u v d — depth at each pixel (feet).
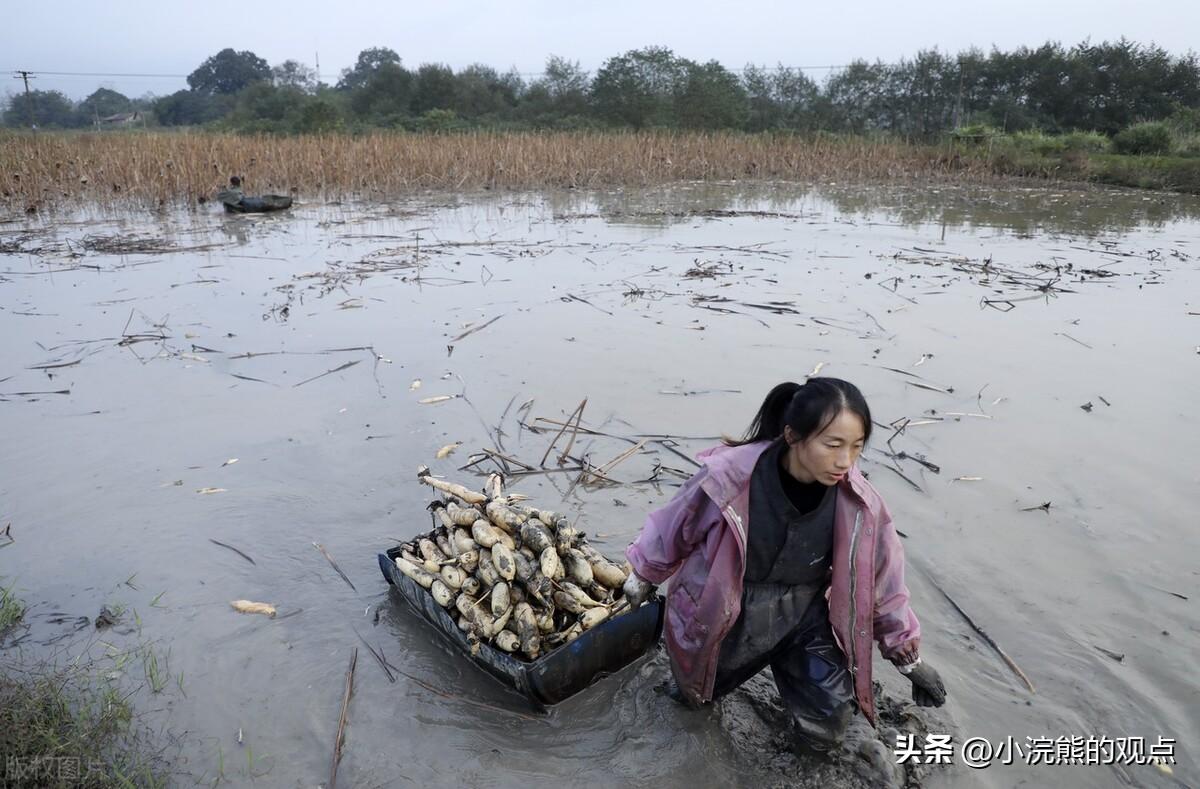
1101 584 13.83
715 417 20.80
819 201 68.33
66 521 15.83
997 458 18.39
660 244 45.29
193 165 66.28
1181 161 84.48
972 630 12.70
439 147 84.38
